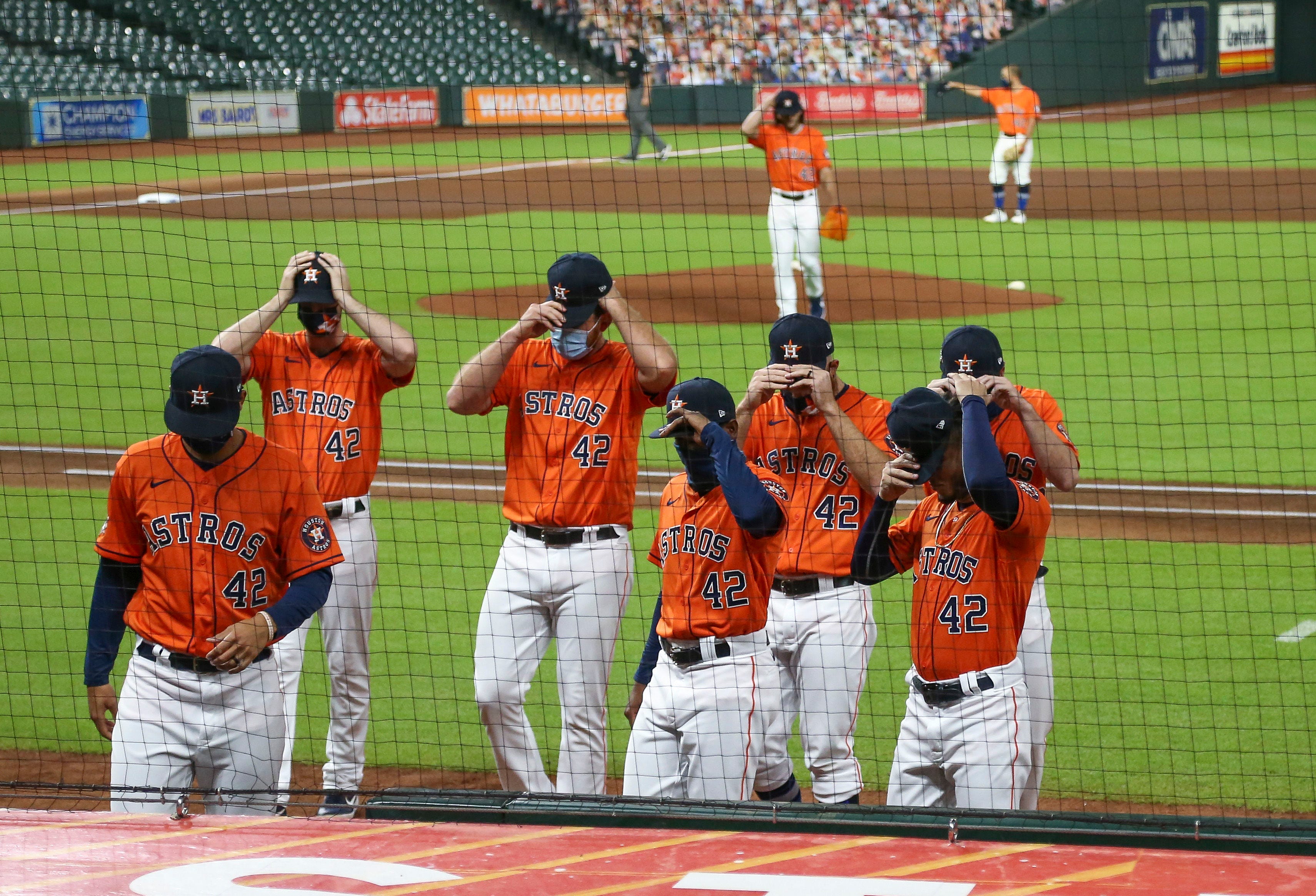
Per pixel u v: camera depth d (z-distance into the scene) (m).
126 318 49.72
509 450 18.30
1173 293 52.59
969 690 14.48
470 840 12.80
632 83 87.50
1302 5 121.69
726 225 70.56
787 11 112.50
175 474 14.78
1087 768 18.56
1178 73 118.38
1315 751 18.78
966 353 16.41
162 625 14.80
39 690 21.77
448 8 116.56
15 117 102.56
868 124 112.69
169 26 113.00
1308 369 40.88
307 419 18.78
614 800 13.40
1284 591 24.84
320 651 24.14
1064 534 28.39
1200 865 11.80
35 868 12.30
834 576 17.19
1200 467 32.44
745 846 12.50
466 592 25.72
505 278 58.06
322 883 11.91
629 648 23.36
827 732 17.23
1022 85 66.88
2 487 32.19
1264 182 80.12
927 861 12.08
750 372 40.16
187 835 13.03
